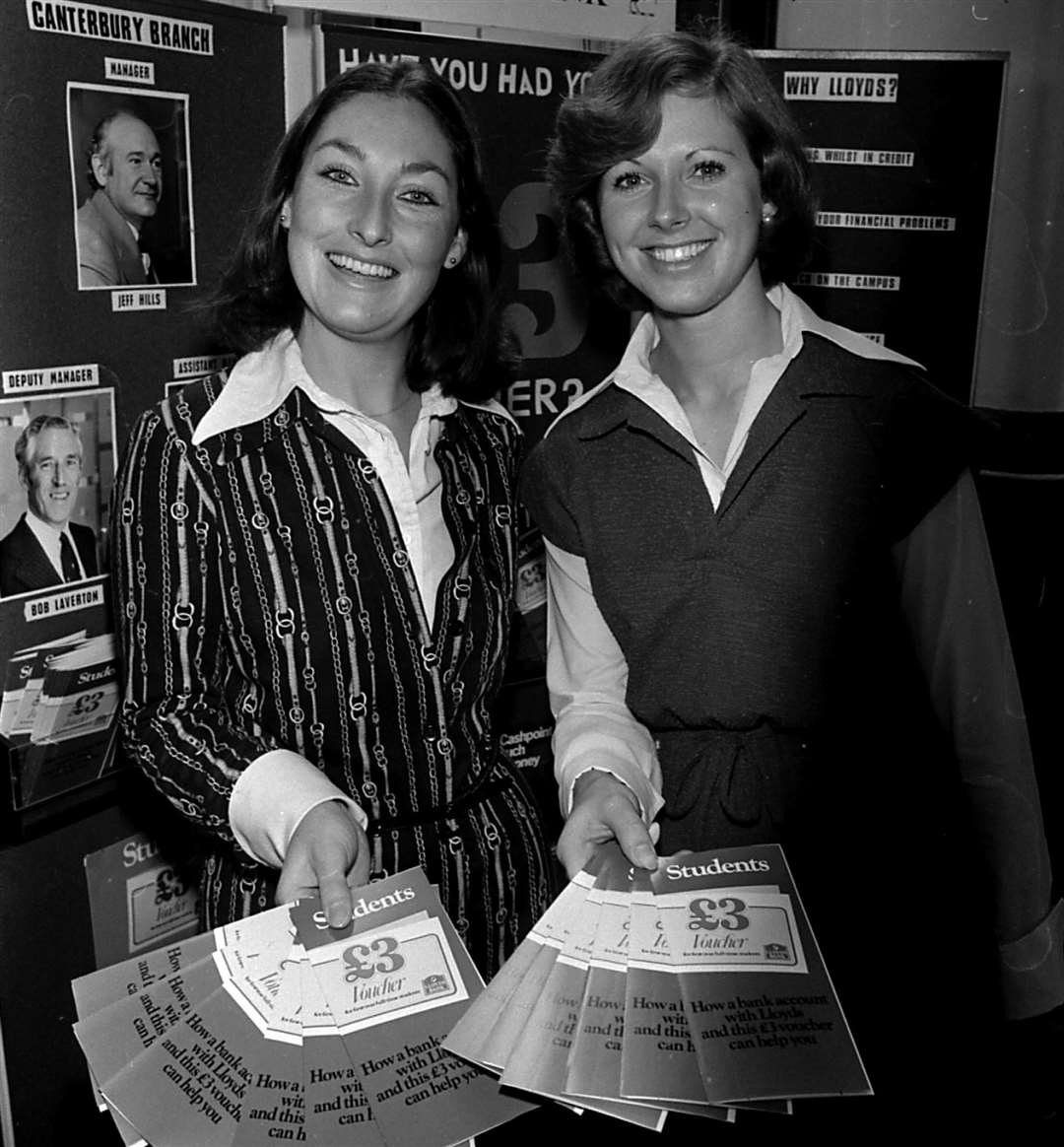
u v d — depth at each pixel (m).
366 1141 0.90
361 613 1.31
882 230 2.48
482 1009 1.00
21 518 1.70
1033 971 1.37
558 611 1.51
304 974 1.04
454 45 2.06
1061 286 3.04
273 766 1.19
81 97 1.66
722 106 1.30
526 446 1.63
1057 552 2.65
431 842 1.36
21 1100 1.91
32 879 1.87
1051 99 2.98
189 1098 0.92
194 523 1.27
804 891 1.30
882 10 3.03
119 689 1.86
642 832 1.21
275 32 1.92
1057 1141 1.31
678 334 1.39
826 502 1.32
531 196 2.19
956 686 1.35
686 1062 0.94
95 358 1.74
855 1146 1.23
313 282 1.31
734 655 1.34
